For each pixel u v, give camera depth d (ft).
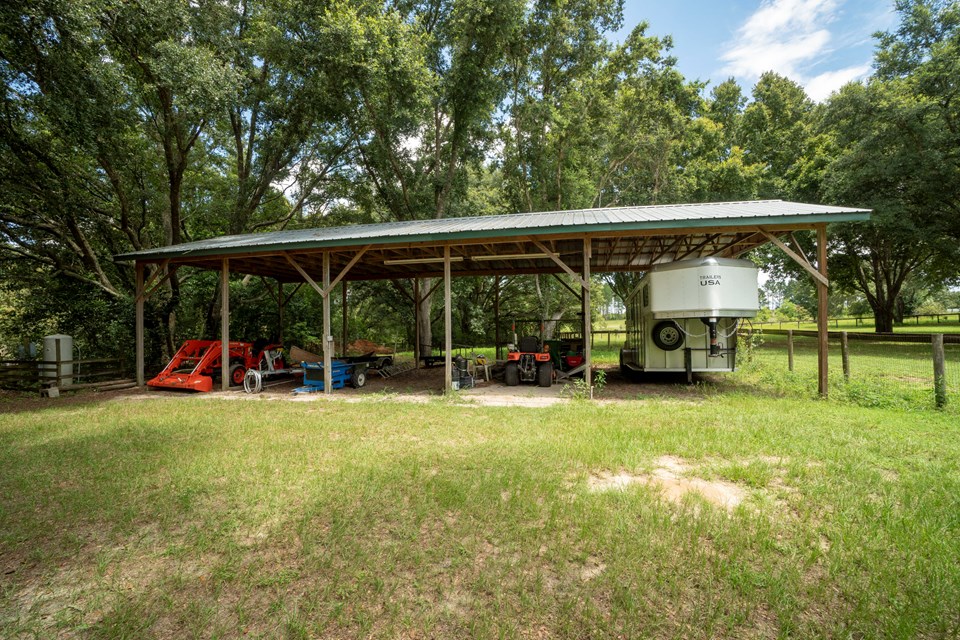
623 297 79.71
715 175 65.41
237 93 40.32
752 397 24.38
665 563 7.97
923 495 10.46
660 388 29.66
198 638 6.55
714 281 25.67
